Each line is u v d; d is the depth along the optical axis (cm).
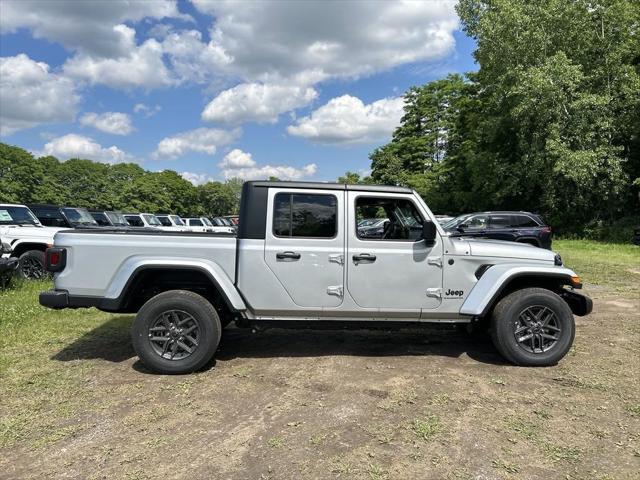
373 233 493
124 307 476
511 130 2758
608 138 2305
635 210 2519
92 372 466
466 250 491
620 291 955
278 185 478
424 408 385
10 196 6238
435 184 4134
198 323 460
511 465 302
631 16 2394
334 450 320
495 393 416
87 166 8419
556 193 2516
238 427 352
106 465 302
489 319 536
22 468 299
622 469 298
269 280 472
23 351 528
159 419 366
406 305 484
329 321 486
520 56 2444
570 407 388
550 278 504
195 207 9962
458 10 2738
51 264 469
